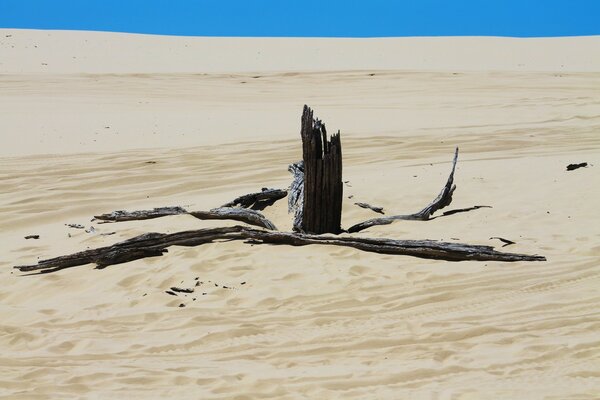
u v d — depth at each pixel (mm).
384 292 7348
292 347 6141
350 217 10578
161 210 11086
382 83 31438
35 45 46406
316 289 7543
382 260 8430
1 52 43625
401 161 15344
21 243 10328
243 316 6926
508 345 5918
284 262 8461
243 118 21859
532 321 6406
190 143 17656
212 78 33375
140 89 29594
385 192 11789
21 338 6707
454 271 7848
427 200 11312
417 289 7363
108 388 5359
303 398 5023
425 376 5379
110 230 10625
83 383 5492
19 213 11938
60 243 10172
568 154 15461
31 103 24562
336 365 5703
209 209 11273
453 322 6469
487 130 19062
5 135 18453
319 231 9586
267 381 5344
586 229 9422
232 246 9148
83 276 8648
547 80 31922
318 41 52688
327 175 9508
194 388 5305
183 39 52375
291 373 5523
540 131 18828
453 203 11164
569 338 5988
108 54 45062
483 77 32969
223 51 47656
